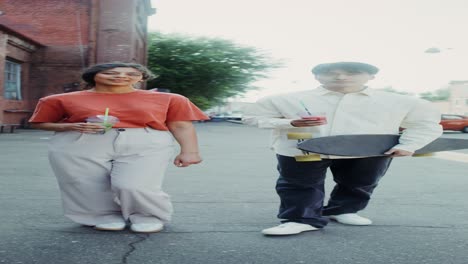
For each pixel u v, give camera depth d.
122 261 3.09
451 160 11.06
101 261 3.09
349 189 4.14
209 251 3.35
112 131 3.62
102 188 3.74
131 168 3.62
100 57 22.14
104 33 22.09
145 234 3.78
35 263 3.03
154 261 3.11
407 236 3.83
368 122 3.72
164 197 3.82
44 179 6.76
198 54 39.00
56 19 22.56
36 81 22.33
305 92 3.83
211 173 7.87
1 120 18.22
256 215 4.65
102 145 3.62
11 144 12.80
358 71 3.65
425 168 9.23
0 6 22.42
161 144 3.70
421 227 4.18
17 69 21.33
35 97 22.31
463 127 29.80
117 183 3.59
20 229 3.90
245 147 14.11
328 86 3.75
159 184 3.74
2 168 7.84
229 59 39.69
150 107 3.66
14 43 19.91
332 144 3.56
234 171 8.23
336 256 3.26
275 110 3.81
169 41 38.50
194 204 5.18
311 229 3.88
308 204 3.81
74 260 3.10
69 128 3.57
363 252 3.36
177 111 3.78
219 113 63.19
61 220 4.25
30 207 4.82
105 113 3.56
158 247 3.42
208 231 3.94
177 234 3.81
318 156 3.61
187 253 3.29
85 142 3.62
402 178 7.64
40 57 22.34
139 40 28.16
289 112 3.74
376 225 4.22
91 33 22.33
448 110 77.69
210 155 11.30
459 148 3.84
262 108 3.83
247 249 3.40
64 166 3.65
